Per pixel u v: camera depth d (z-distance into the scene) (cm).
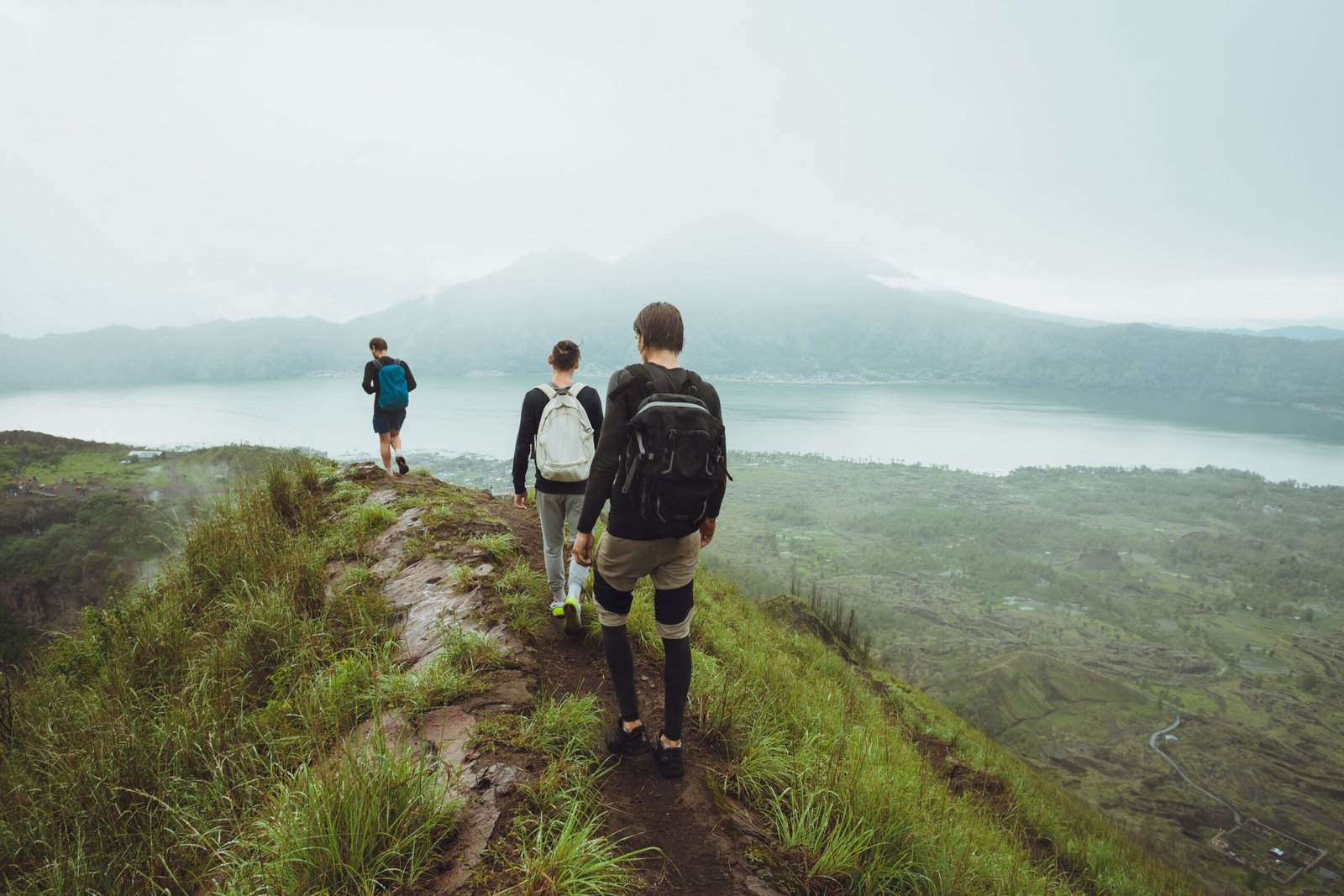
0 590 3441
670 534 242
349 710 316
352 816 215
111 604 512
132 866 264
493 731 274
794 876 243
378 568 534
